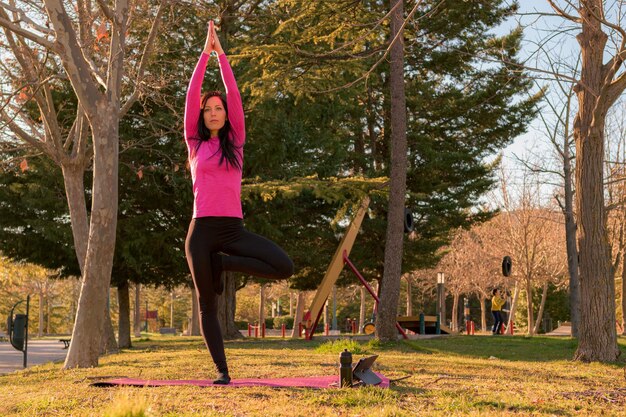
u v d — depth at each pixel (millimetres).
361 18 17391
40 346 31625
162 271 26750
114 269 25734
